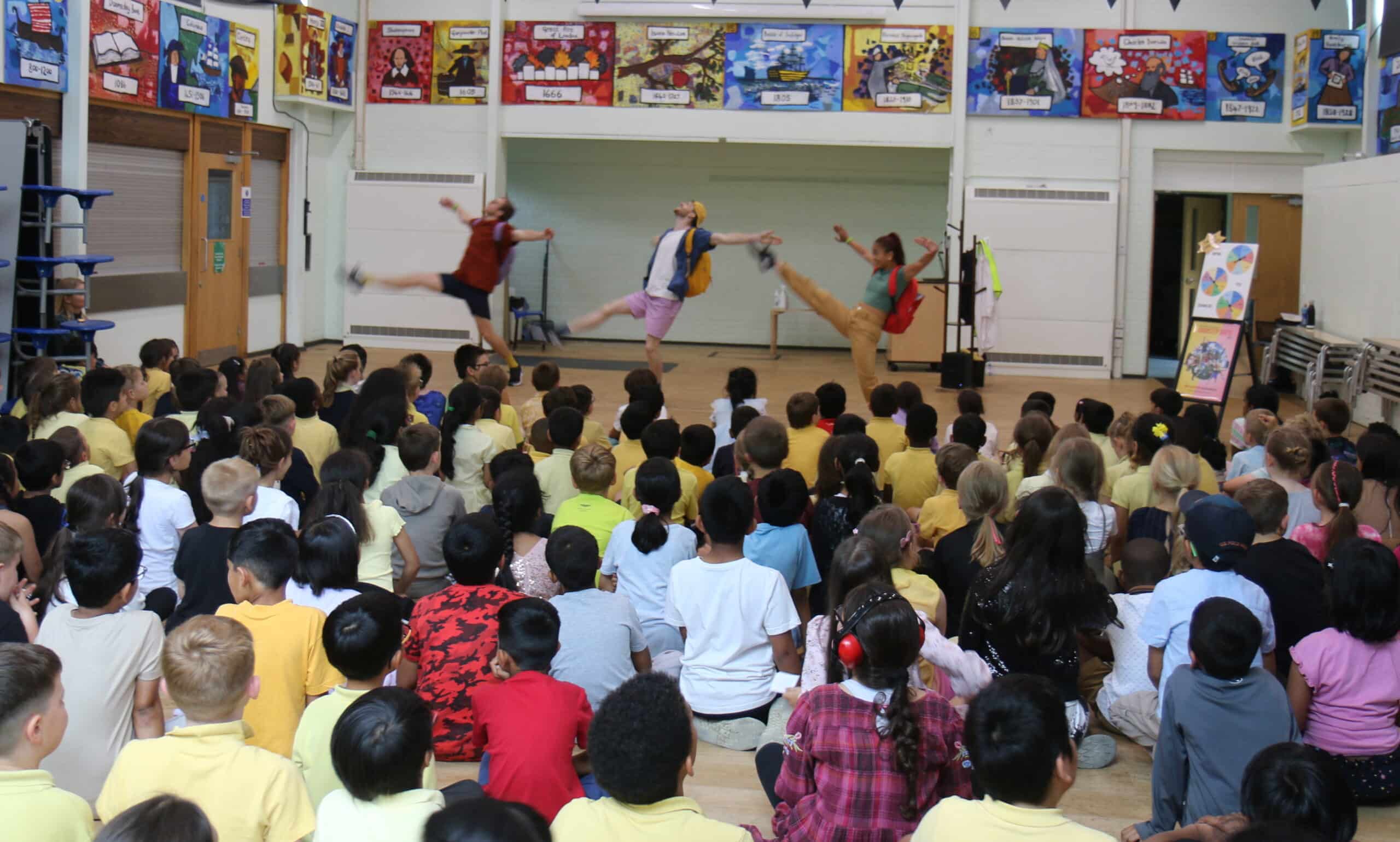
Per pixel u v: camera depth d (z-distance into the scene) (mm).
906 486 5309
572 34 13602
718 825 2104
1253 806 2145
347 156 14211
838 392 6512
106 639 3074
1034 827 2090
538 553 4078
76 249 9602
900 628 2654
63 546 3500
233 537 3266
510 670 2959
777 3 13234
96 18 9680
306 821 2414
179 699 2412
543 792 2781
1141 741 3770
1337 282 11516
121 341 10586
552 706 2844
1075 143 13188
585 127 13719
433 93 13969
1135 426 5027
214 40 11492
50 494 4648
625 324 15922
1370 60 11906
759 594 3719
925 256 8688
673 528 4250
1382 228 10516
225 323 12289
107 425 5492
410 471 4672
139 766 2391
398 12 13914
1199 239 14789
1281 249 13258
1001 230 13266
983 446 6375
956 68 13102
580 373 12523
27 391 6359
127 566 3121
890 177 15227
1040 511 3408
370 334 14375
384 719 2193
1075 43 13000
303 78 12844
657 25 13453
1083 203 13125
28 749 2213
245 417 5477
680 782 2170
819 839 2680
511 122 13852
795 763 2781
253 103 12344
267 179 13070
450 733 3574
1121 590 4680
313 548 3582
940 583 4125
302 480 5332
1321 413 5988
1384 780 3361
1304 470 4785
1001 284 13336
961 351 12680
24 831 2105
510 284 15844
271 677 3182
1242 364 13703
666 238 8516
